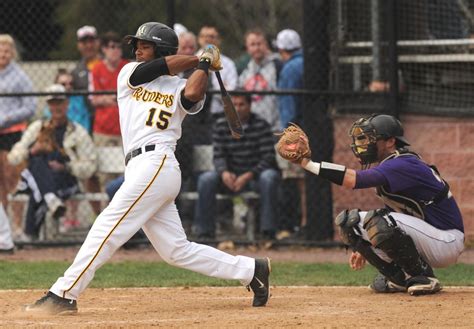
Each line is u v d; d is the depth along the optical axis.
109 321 17.98
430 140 32.50
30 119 34.09
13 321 17.97
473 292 22.03
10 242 30.52
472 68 32.22
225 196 32.44
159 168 18.44
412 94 32.69
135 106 18.73
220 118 32.00
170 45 19.09
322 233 32.47
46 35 48.31
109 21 56.56
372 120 21.08
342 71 33.12
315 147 32.44
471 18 32.47
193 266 19.30
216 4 59.91
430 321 17.69
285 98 32.88
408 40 32.88
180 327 17.14
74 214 37.41
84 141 33.38
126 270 27.33
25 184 32.94
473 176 32.12
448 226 21.47
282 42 34.16
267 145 31.89
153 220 19.00
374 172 20.44
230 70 33.78
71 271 18.56
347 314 18.64
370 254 21.31
